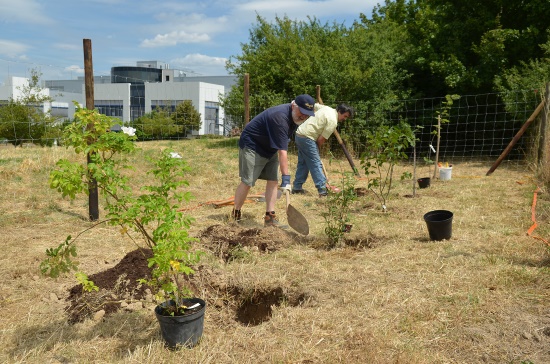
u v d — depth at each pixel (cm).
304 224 518
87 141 312
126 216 271
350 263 433
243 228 530
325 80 1481
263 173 583
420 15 1652
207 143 1686
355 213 643
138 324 320
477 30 1464
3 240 516
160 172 283
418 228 555
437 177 994
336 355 276
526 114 1207
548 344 282
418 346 283
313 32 1714
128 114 4347
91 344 296
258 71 1694
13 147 1515
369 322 314
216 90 4219
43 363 273
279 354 279
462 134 1562
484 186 846
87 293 355
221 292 388
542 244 467
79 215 640
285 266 427
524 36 1352
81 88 5650
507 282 368
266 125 545
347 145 1427
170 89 4119
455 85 1405
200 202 748
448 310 326
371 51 1517
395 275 397
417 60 1483
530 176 940
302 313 329
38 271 412
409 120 1550
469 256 439
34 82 2156
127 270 384
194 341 290
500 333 295
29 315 332
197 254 281
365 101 1503
